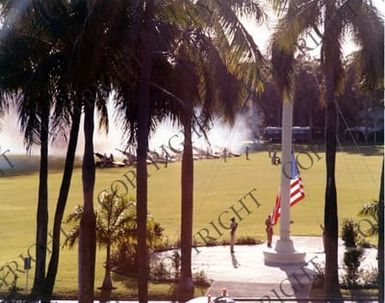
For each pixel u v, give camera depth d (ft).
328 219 73.61
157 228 88.79
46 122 60.39
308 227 132.57
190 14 55.26
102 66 56.44
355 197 180.24
